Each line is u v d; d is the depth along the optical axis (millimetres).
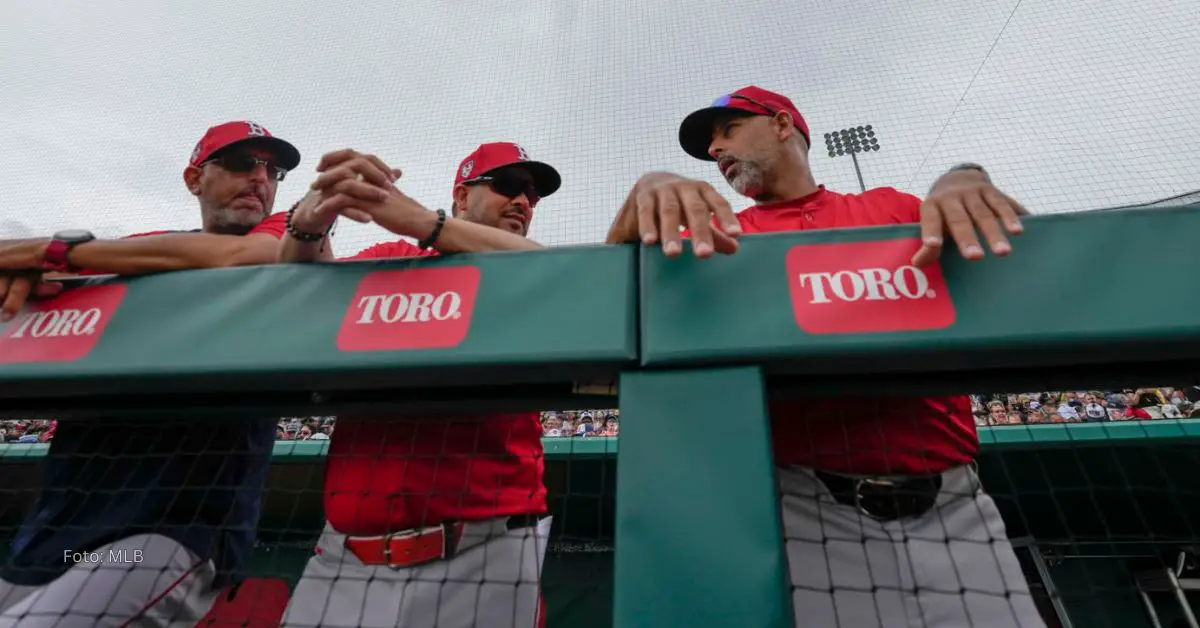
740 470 644
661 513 634
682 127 1716
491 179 1862
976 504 969
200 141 1796
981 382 759
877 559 966
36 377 869
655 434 680
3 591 1129
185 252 984
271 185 1723
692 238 737
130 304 916
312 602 1188
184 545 1164
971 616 939
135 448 1221
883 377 767
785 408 1023
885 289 721
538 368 752
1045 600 1627
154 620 1108
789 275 750
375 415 912
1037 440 1762
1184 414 2162
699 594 589
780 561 594
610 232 941
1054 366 746
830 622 944
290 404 911
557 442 2227
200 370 823
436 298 812
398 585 1147
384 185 994
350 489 1192
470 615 1138
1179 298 655
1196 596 1597
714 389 696
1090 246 704
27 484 2143
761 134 1580
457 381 793
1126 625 1688
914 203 1426
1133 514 1741
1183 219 695
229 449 1270
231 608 1239
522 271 812
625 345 730
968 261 721
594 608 2180
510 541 1222
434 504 1156
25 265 954
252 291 882
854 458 982
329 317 828
